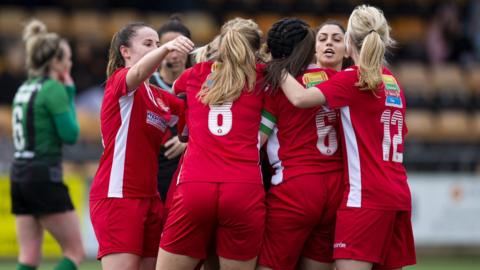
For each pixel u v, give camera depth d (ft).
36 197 87.86
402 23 194.70
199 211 62.59
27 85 89.51
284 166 65.31
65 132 88.28
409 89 173.88
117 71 65.92
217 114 63.67
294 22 66.33
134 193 65.51
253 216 62.80
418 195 134.82
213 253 67.62
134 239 64.95
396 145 65.36
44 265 120.98
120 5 191.93
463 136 167.63
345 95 63.36
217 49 65.57
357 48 65.10
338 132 65.82
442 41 185.37
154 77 79.00
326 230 66.39
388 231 64.49
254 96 64.39
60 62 90.68
